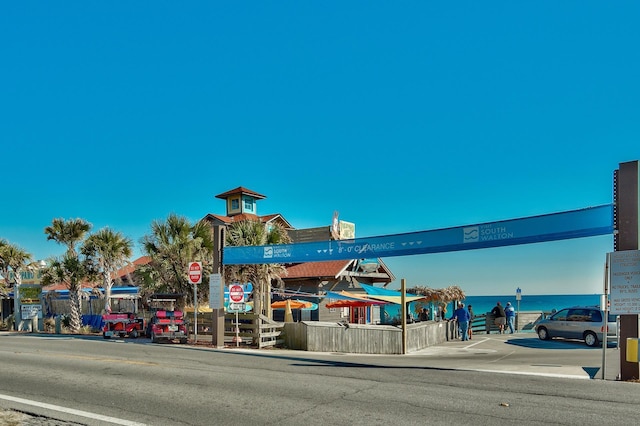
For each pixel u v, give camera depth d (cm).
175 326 1831
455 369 1180
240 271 2081
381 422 680
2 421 701
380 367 1204
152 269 2286
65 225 2836
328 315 2853
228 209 3725
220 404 790
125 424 687
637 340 997
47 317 2952
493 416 706
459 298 3138
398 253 1491
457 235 1377
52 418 718
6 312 3216
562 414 716
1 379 1011
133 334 2064
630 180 1030
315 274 2803
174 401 813
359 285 3172
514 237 1270
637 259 1008
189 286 2245
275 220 3516
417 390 890
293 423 680
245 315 1725
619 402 793
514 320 3069
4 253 3080
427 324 2166
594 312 2078
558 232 1189
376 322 3281
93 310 3012
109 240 2619
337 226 3138
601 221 1121
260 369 1141
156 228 2264
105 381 985
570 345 2084
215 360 1298
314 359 1376
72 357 1333
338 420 691
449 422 677
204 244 2294
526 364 1329
